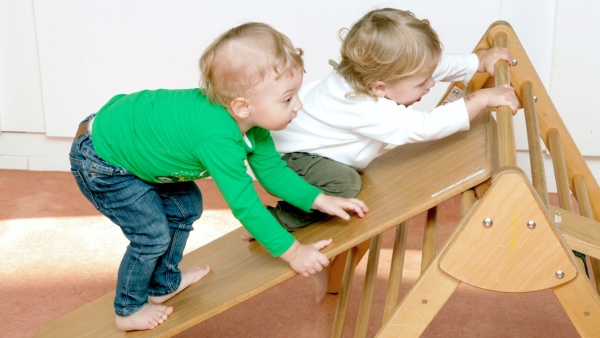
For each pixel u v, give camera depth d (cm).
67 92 310
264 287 162
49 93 310
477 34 285
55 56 305
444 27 286
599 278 176
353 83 173
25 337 207
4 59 310
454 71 195
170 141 157
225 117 156
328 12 290
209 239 263
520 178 133
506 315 216
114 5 297
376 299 225
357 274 240
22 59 309
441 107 168
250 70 150
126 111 163
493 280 141
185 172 163
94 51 304
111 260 249
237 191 155
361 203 165
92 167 164
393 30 165
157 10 297
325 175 179
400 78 168
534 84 210
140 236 169
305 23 292
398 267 176
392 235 263
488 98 164
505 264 139
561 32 278
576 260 151
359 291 230
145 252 170
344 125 174
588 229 156
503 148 145
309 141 181
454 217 275
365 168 193
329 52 295
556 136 208
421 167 172
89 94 310
